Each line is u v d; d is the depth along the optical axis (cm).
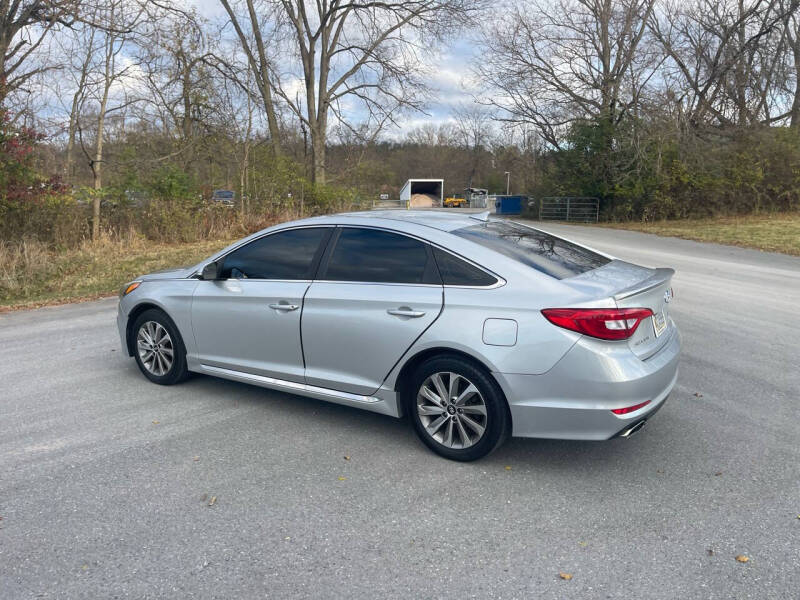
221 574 269
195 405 481
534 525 307
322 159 2948
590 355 330
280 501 333
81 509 323
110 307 910
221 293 469
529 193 4341
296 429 433
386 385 396
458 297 364
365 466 375
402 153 9894
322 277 423
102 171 1781
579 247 444
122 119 1845
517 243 406
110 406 479
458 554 283
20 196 1330
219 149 2252
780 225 2469
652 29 3081
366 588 259
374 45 2791
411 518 315
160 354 523
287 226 454
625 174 3244
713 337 683
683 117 3016
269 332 443
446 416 378
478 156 9444
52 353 641
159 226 1750
